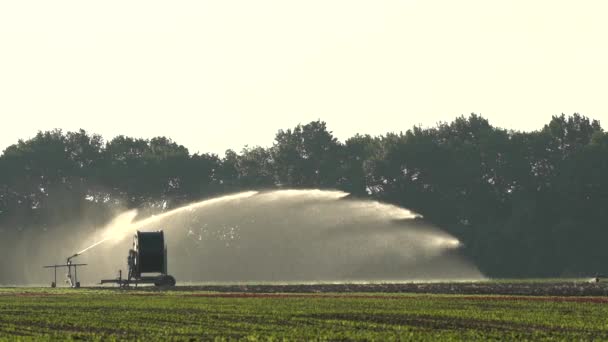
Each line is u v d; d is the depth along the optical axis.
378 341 79.44
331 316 101.94
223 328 90.19
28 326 93.31
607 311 106.56
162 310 110.88
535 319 96.94
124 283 178.88
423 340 79.88
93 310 111.81
